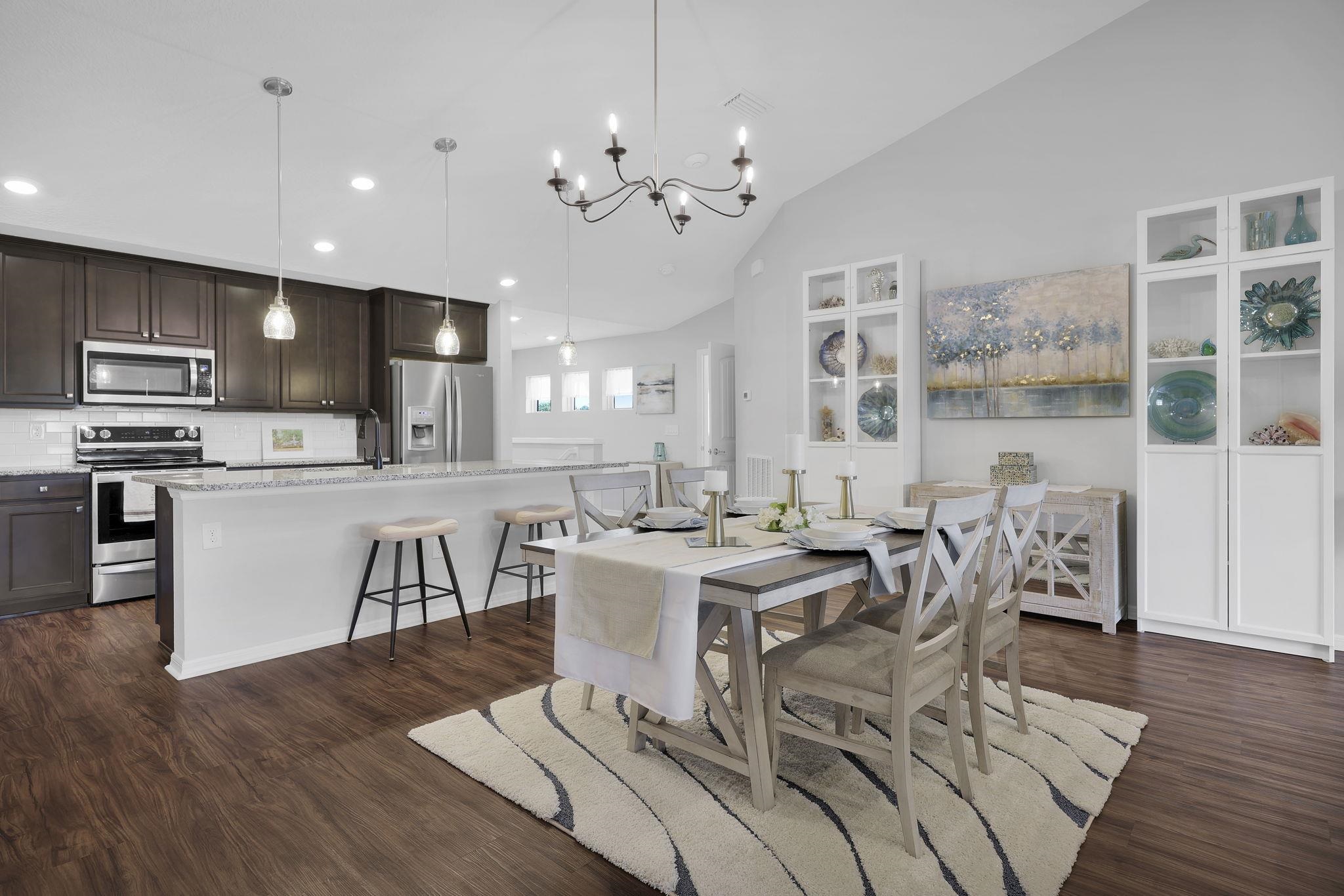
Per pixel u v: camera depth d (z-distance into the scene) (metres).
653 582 1.90
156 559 3.42
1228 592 3.39
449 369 6.16
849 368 4.68
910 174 4.70
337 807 1.98
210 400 5.06
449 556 3.55
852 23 3.51
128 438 4.88
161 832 1.86
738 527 2.65
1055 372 4.09
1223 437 3.39
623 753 2.27
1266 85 3.51
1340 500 3.32
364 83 3.28
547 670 3.08
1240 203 3.36
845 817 1.90
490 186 4.44
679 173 4.72
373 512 3.68
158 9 2.66
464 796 2.04
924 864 1.69
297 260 4.99
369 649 3.40
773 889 1.60
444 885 1.65
